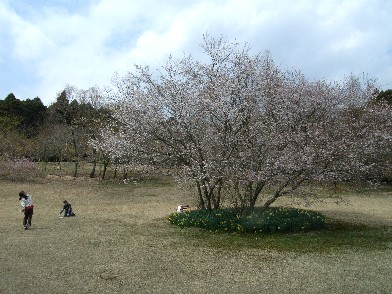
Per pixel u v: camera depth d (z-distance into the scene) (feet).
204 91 47.50
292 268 30.45
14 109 168.14
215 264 31.60
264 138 43.45
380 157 61.00
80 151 118.32
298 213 48.26
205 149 46.62
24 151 128.57
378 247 36.99
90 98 115.55
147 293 24.98
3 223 50.26
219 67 50.01
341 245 37.83
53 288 25.73
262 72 49.03
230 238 41.09
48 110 166.50
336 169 41.68
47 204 69.77
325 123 47.47
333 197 70.64
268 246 37.58
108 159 106.22
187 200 74.08
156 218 54.49
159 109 48.29
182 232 44.16
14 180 100.99
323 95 50.52
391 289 25.59
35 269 30.01
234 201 51.52
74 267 30.63
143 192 86.43
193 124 46.85
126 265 31.27
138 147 48.49
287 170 41.39
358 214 56.90
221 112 45.44
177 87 48.62
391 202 69.92
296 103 47.73
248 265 31.32
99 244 38.52
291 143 43.29
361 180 53.57
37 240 40.22
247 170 42.83
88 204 70.08
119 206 67.51
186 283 26.96
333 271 29.58
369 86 75.15
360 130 48.42
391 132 55.67
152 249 36.52
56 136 123.95
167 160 49.88
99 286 26.22
